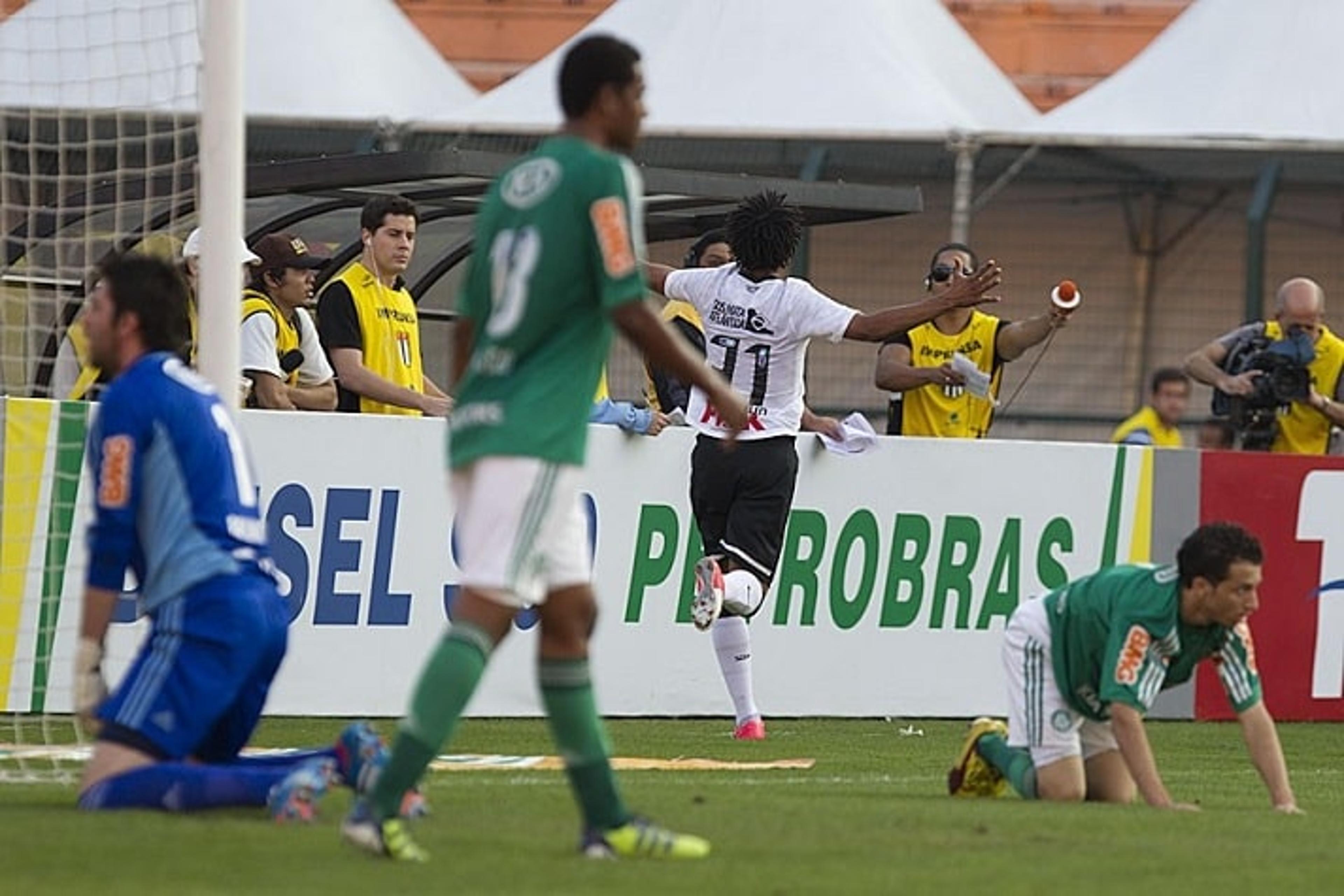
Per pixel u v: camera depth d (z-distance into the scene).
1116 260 83.25
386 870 19.03
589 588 19.86
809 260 81.69
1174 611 25.86
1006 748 27.23
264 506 37.75
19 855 19.47
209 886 18.12
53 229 39.22
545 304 19.17
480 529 19.03
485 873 19.05
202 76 30.64
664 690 40.44
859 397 81.50
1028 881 19.67
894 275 82.69
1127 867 20.78
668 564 40.38
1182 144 67.44
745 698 37.56
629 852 20.11
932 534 42.03
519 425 19.03
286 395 38.59
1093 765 27.58
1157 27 83.81
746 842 21.52
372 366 38.75
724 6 68.12
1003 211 83.00
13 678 35.53
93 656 22.14
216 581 22.22
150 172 35.56
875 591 41.66
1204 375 46.66
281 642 22.94
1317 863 21.59
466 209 46.53
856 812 24.58
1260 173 77.94
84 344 35.75
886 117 66.12
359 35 71.06
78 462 35.47
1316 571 44.22
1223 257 83.00
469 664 19.23
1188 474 43.66
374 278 39.03
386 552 38.56
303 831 21.11
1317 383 46.34
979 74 71.44
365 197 44.72
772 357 36.28
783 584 40.97
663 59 67.44
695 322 39.94
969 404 42.75
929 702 42.06
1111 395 83.19
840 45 67.56
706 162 75.50
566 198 19.19
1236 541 25.48
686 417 37.28
